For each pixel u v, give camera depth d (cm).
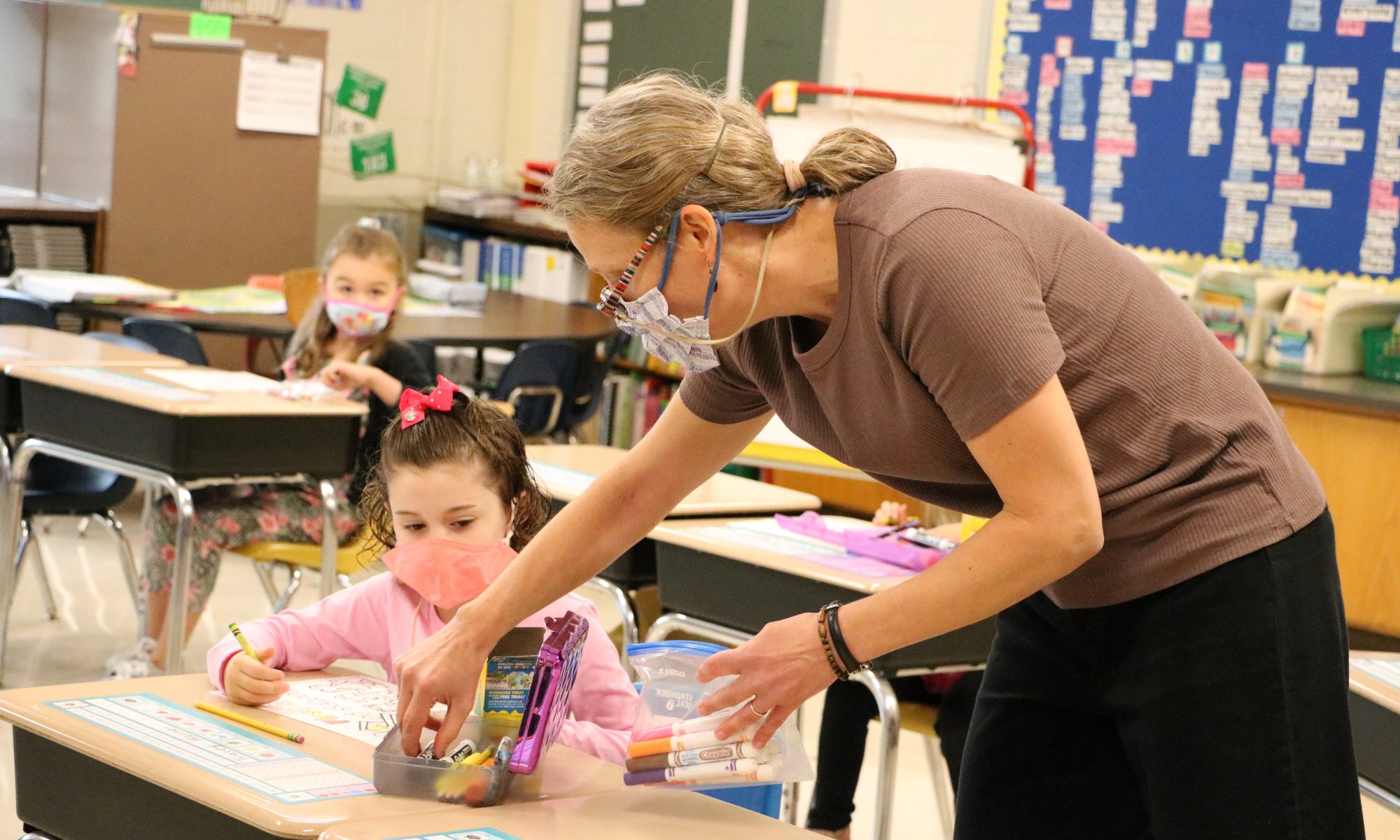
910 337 128
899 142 412
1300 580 140
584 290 620
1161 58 495
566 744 163
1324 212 465
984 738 164
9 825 279
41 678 364
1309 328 451
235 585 469
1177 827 142
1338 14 457
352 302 381
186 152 591
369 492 201
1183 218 495
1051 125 522
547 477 302
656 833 129
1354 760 143
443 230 695
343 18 693
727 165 132
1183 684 141
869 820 318
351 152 705
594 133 133
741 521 282
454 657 147
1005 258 128
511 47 739
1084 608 151
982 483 143
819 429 151
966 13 544
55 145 612
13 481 347
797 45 594
